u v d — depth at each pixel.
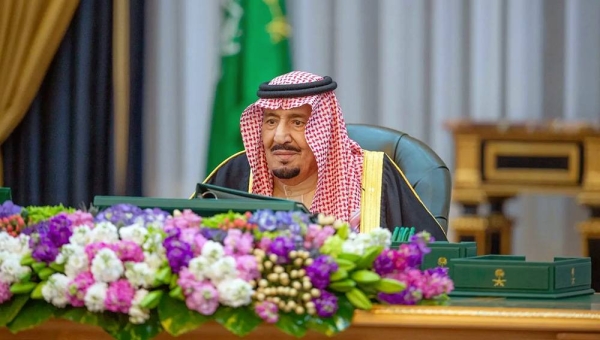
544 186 12.47
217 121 13.06
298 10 14.62
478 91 14.73
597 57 14.73
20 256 4.66
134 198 5.02
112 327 4.50
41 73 12.78
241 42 13.03
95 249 4.53
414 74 14.77
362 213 7.29
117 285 4.44
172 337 4.55
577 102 14.76
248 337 4.50
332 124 7.30
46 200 13.05
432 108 14.74
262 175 7.45
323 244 4.58
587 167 12.35
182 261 4.43
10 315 4.58
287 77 7.34
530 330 4.35
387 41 14.70
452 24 14.73
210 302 4.36
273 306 4.34
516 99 14.77
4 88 12.74
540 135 12.46
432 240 5.16
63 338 4.62
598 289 12.38
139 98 13.22
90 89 13.01
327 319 4.39
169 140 14.57
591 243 12.45
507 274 5.23
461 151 12.66
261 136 7.40
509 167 12.55
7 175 13.07
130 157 13.16
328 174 7.29
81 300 4.51
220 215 4.71
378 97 14.77
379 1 14.71
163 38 14.48
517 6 14.74
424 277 4.68
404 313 4.41
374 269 4.63
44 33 12.66
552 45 14.77
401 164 7.89
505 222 13.30
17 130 13.03
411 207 7.36
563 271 5.30
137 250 4.52
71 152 13.03
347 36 14.70
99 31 13.00
